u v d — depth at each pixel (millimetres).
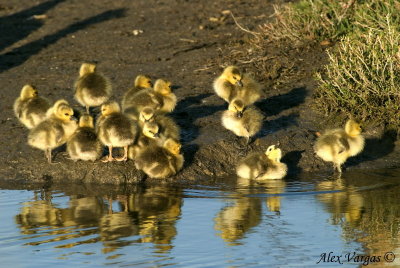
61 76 20344
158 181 14398
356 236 11297
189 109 17375
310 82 18516
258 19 24516
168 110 16531
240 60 20344
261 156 14430
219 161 15102
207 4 26875
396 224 11766
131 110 16000
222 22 24594
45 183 14336
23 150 15305
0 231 11547
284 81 18719
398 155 15750
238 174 14625
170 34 23781
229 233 11445
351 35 19688
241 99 15773
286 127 16391
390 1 20016
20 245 11008
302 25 21562
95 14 26516
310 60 19766
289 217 12148
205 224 11859
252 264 10352
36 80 20078
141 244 11039
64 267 10234
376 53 17359
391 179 14297
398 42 17797
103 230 11594
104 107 14594
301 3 22172
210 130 16125
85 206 12820
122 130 14062
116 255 10641
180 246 10961
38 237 11312
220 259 10516
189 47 22234
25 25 25578
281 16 21719
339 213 12289
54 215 12320
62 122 14500
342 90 17125
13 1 28484
